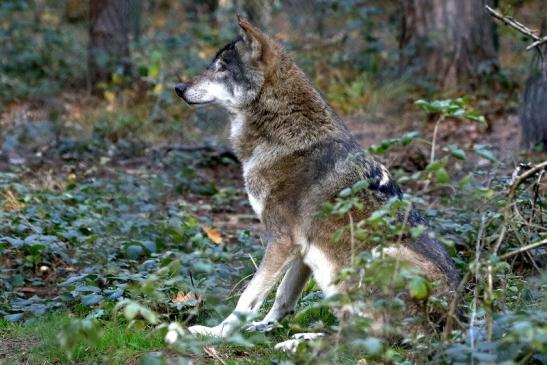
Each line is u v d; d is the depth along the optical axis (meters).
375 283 6.91
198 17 28.12
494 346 6.47
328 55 23.94
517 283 8.83
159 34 26.20
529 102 16.41
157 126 19.94
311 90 9.59
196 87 10.16
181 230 12.43
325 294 8.94
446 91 21.44
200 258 10.09
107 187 15.07
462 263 9.94
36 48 23.34
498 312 7.56
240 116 9.84
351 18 25.28
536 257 9.77
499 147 16.94
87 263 11.27
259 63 9.69
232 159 18.31
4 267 11.13
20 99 21.27
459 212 12.25
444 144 18.31
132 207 13.98
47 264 11.42
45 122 19.66
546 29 15.62
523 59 23.03
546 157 15.68
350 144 9.35
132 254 11.36
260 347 8.48
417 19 22.11
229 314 9.28
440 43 21.66
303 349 7.06
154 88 21.75
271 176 9.32
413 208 9.03
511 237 10.21
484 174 11.62
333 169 9.09
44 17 26.22
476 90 21.34
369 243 8.65
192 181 16.45
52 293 10.58
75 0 26.73
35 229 11.72
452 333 7.23
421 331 7.90
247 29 9.79
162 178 16.09
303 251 9.10
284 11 26.36
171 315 9.48
